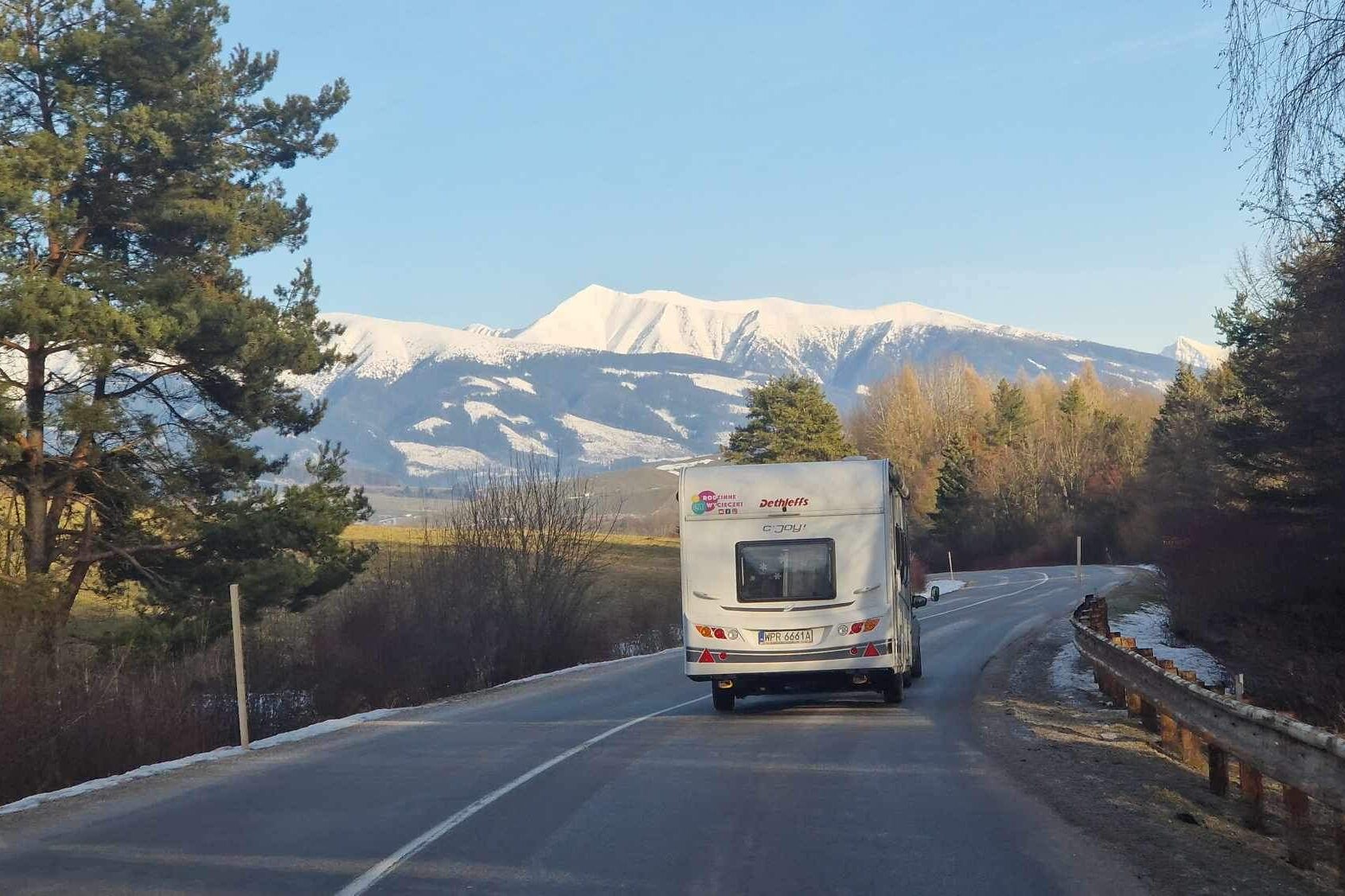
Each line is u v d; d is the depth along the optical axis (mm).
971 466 127625
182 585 34938
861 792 13281
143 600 34594
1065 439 128500
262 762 16672
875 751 16656
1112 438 123625
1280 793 14914
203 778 15281
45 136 31609
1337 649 32531
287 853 10406
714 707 23234
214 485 37281
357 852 10367
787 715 21828
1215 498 47219
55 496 34719
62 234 33031
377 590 32594
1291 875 9875
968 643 40125
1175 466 68938
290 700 27078
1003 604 62938
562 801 12828
